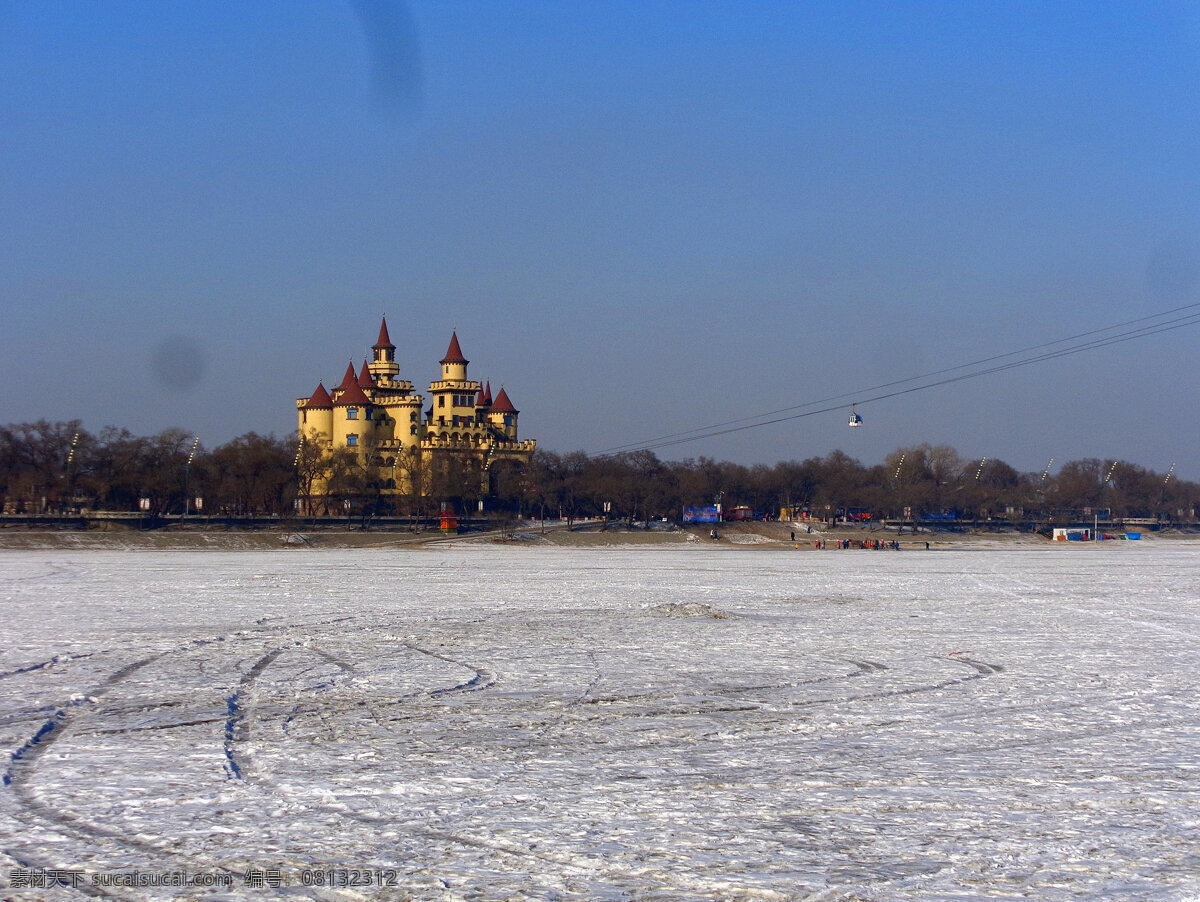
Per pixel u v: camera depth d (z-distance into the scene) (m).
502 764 22.33
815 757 22.98
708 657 37.94
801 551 166.12
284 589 71.25
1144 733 25.41
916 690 31.14
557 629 46.91
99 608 56.81
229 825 18.44
